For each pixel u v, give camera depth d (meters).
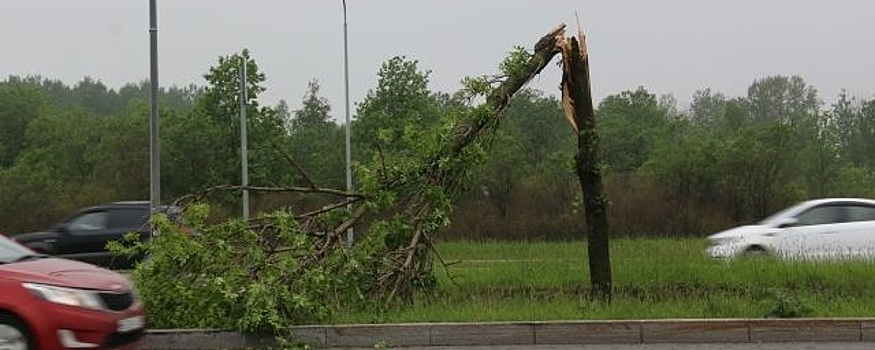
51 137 50.31
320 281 10.11
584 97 11.69
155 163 15.55
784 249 15.81
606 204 11.70
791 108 77.75
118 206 18.67
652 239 29.83
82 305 7.59
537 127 52.28
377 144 11.66
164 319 9.95
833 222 16.27
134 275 10.05
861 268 12.98
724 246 16.52
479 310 10.29
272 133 38.34
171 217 11.10
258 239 10.80
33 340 7.47
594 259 11.59
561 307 10.41
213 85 38.38
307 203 15.02
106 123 46.91
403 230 11.23
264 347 9.54
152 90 15.59
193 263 10.17
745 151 37.81
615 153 50.91
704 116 78.38
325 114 53.19
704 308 10.23
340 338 9.57
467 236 35.09
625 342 9.49
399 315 10.16
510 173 37.06
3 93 58.62
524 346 9.43
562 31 12.12
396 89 35.06
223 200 22.78
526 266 14.87
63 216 40.00
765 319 9.58
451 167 11.62
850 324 9.54
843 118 55.00
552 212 36.41
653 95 59.62
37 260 8.25
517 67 12.12
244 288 9.83
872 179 43.44
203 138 38.12
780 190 38.16
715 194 38.12
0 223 39.91
